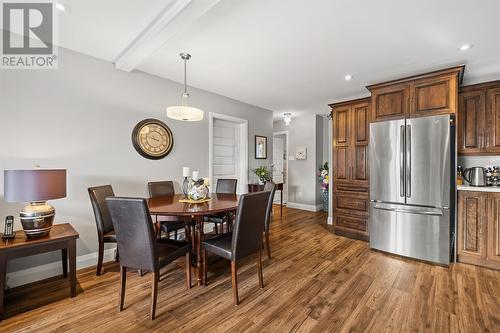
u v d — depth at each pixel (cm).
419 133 279
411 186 285
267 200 218
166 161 339
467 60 273
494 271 252
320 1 174
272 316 178
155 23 203
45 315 179
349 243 345
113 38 232
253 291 213
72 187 256
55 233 206
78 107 260
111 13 193
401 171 291
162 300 199
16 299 200
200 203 246
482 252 263
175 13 183
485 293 208
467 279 234
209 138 395
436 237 269
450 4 177
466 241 272
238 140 465
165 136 333
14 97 222
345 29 212
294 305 192
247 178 466
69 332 161
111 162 285
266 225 285
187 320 174
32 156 231
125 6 184
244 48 247
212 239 225
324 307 190
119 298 194
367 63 283
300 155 604
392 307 189
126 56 261
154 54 262
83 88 263
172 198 286
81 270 255
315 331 163
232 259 193
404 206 290
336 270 255
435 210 269
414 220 283
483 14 188
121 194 293
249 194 194
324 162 605
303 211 575
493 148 279
